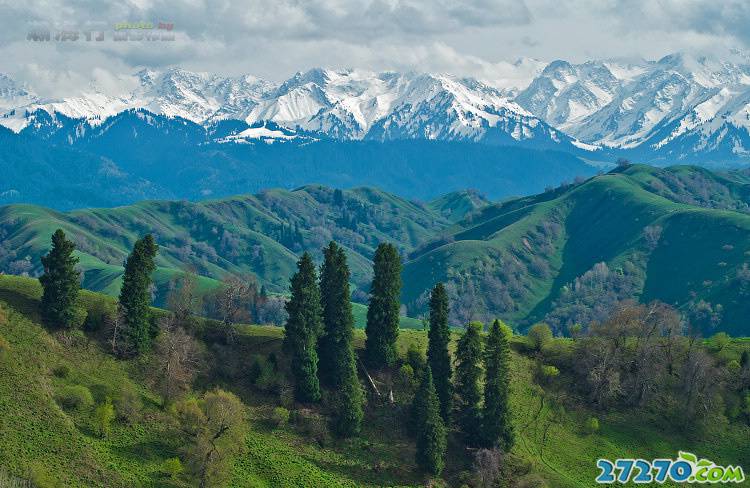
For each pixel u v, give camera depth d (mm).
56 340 178375
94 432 158750
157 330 193875
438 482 179875
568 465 197250
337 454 180750
